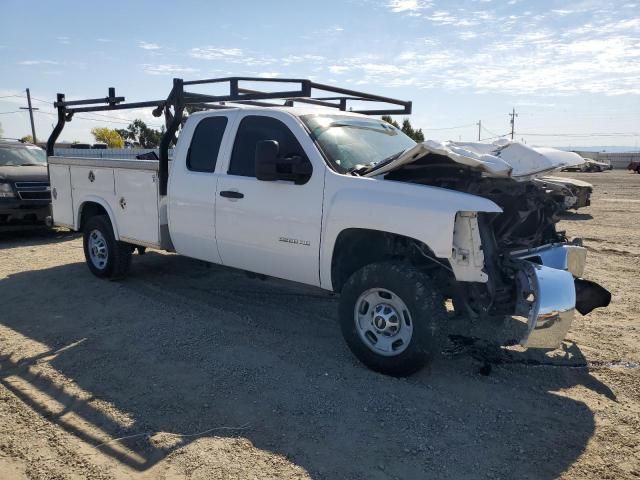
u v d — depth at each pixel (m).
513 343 4.18
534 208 4.42
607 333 5.27
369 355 4.31
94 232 7.22
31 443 3.43
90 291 6.75
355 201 4.26
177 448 3.35
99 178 6.96
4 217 10.26
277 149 4.49
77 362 4.63
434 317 3.96
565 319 3.93
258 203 4.97
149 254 8.88
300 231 4.68
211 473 3.10
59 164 7.73
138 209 6.40
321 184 4.53
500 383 4.20
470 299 4.24
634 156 72.19
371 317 4.32
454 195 3.88
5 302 6.37
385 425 3.59
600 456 3.26
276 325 5.52
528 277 3.95
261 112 5.14
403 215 3.99
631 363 4.56
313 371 4.40
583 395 4.02
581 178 36.34
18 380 4.32
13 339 5.18
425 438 3.44
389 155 5.08
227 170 5.34
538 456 3.26
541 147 4.43
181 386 4.16
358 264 4.77
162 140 5.97
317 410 3.78
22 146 12.49
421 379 4.25
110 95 7.13
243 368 4.46
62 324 5.58
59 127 8.03
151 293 6.64
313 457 3.25
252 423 3.62
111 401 3.95
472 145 4.24
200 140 5.68
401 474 3.09
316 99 6.96
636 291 6.80
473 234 3.86
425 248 4.19
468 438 3.44
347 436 3.46
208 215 5.48
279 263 4.96
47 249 9.75
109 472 3.13
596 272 7.89
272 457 3.25
